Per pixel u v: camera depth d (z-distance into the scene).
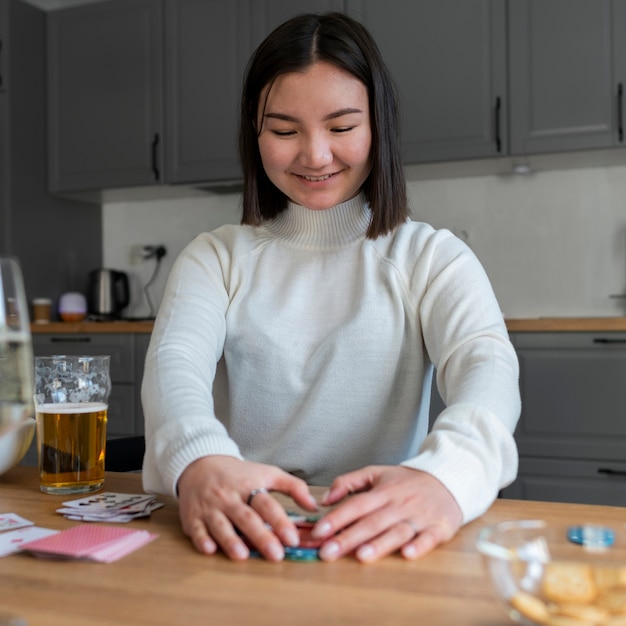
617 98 2.74
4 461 0.94
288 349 1.15
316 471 1.13
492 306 1.03
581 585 0.41
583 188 3.08
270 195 1.26
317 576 0.56
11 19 3.48
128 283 3.79
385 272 1.14
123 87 3.50
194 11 3.36
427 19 2.97
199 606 0.49
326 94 1.03
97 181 3.55
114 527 0.67
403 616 0.47
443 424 0.79
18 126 3.50
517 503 0.79
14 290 0.58
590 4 2.77
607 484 2.53
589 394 2.55
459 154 2.94
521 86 2.86
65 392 0.88
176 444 0.77
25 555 0.61
